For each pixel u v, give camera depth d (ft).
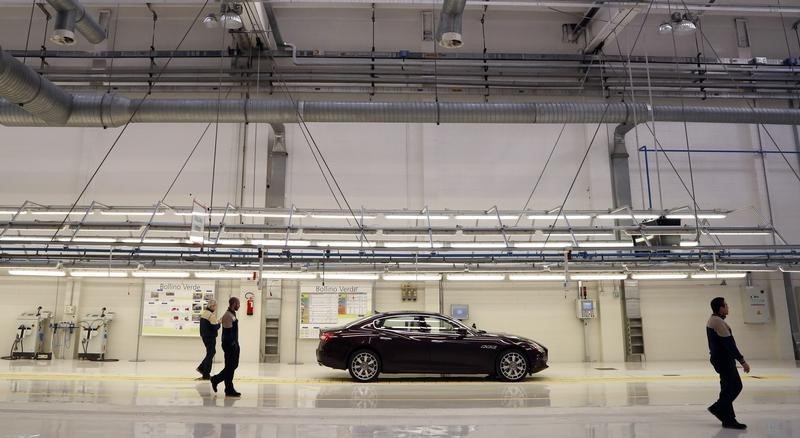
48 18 39.63
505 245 34.81
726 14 46.34
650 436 16.72
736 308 44.11
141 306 42.19
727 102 47.06
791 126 47.21
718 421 19.12
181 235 43.55
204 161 44.21
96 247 42.29
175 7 44.42
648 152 46.39
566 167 45.57
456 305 42.70
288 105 36.24
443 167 45.09
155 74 43.14
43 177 43.91
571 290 43.62
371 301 42.50
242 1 34.63
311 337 41.73
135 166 44.21
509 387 28.32
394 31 46.06
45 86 29.37
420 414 20.27
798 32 47.37
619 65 44.93
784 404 22.67
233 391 24.57
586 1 35.27
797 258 41.22
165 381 29.91
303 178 44.52
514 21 46.52
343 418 19.52
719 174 46.44
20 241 32.53
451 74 43.75
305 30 45.78
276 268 39.27
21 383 28.73
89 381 29.68
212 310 31.45
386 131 45.62
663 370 36.32
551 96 46.11
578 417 19.79
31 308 42.04
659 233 32.99
